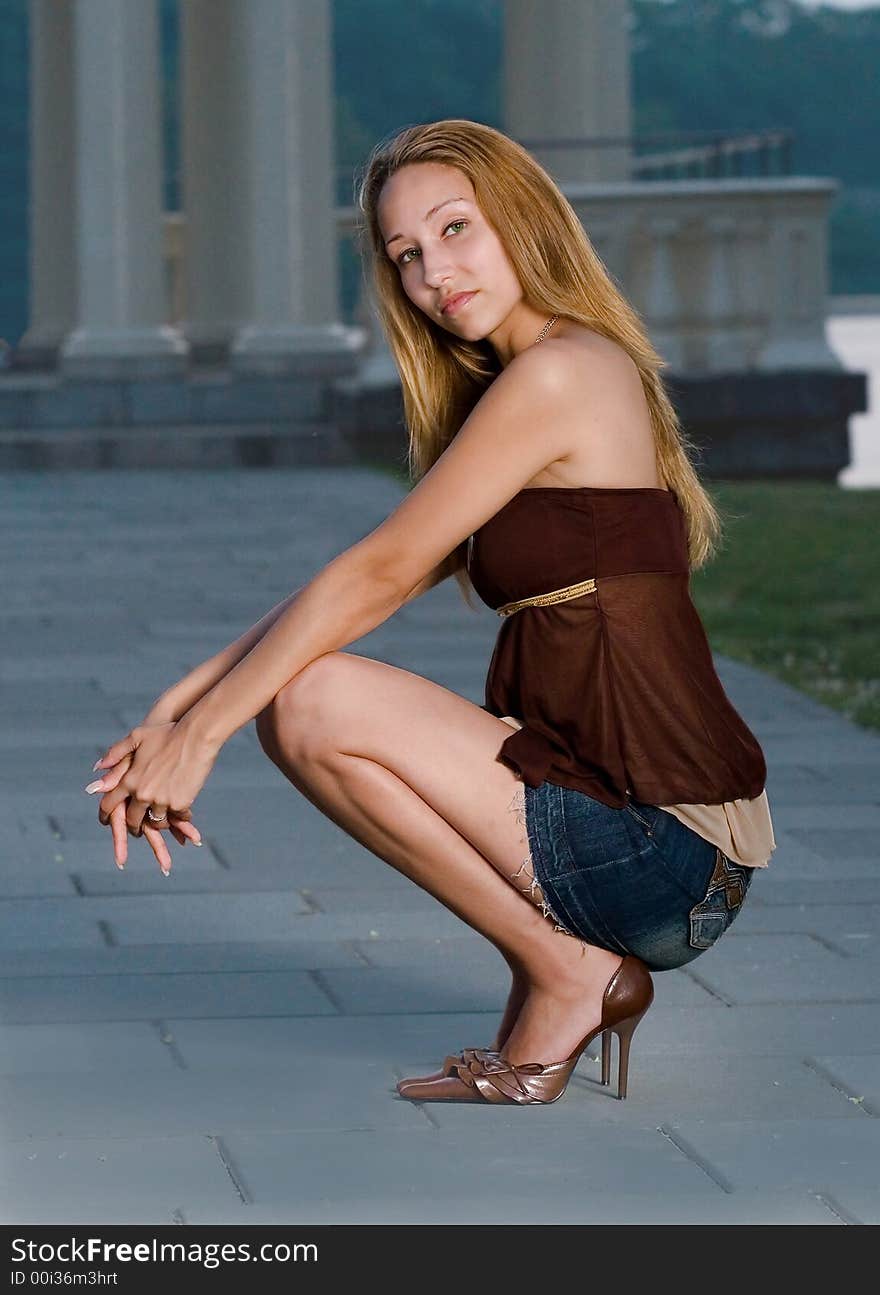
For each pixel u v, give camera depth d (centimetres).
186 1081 480
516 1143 439
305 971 571
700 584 1427
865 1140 440
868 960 580
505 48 2558
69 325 2884
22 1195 411
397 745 441
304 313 2475
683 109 9462
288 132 2436
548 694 443
